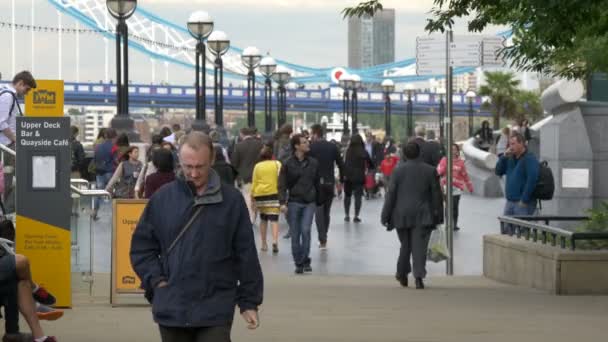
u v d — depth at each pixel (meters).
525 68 34.16
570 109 48.69
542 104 50.66
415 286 31.22
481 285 32.59
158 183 29.34
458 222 56.16
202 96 81.81
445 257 32.41
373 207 67.88
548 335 20.53
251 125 110.75
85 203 26.62
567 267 29.42
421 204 30.92
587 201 48.50
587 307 26.22
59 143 24.83
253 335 20.52
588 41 34.47
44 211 24.97
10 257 19.14
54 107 25.20
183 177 12.91
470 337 20.27
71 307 25.34
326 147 42.75
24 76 27.66
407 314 24.44
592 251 29.64
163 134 51.72
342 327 21.83
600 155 48.56
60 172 24.89
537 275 30.91
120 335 20.56
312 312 24.81
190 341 12.80
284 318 23.52
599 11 28.44
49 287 25.12
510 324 22.42
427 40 36.78
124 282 26.05
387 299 28.12
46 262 25.08
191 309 12.51
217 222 12.66
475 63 36.47
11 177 26.91
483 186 78.81
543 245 31.44
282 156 47.81
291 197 35.91
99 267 36.50
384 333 20.86
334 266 38.22
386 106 158.00
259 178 41.81
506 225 35.50
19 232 24.95
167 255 12.69
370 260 40.06
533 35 29.00
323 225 42.75
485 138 113.75
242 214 12.80
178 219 12.62
